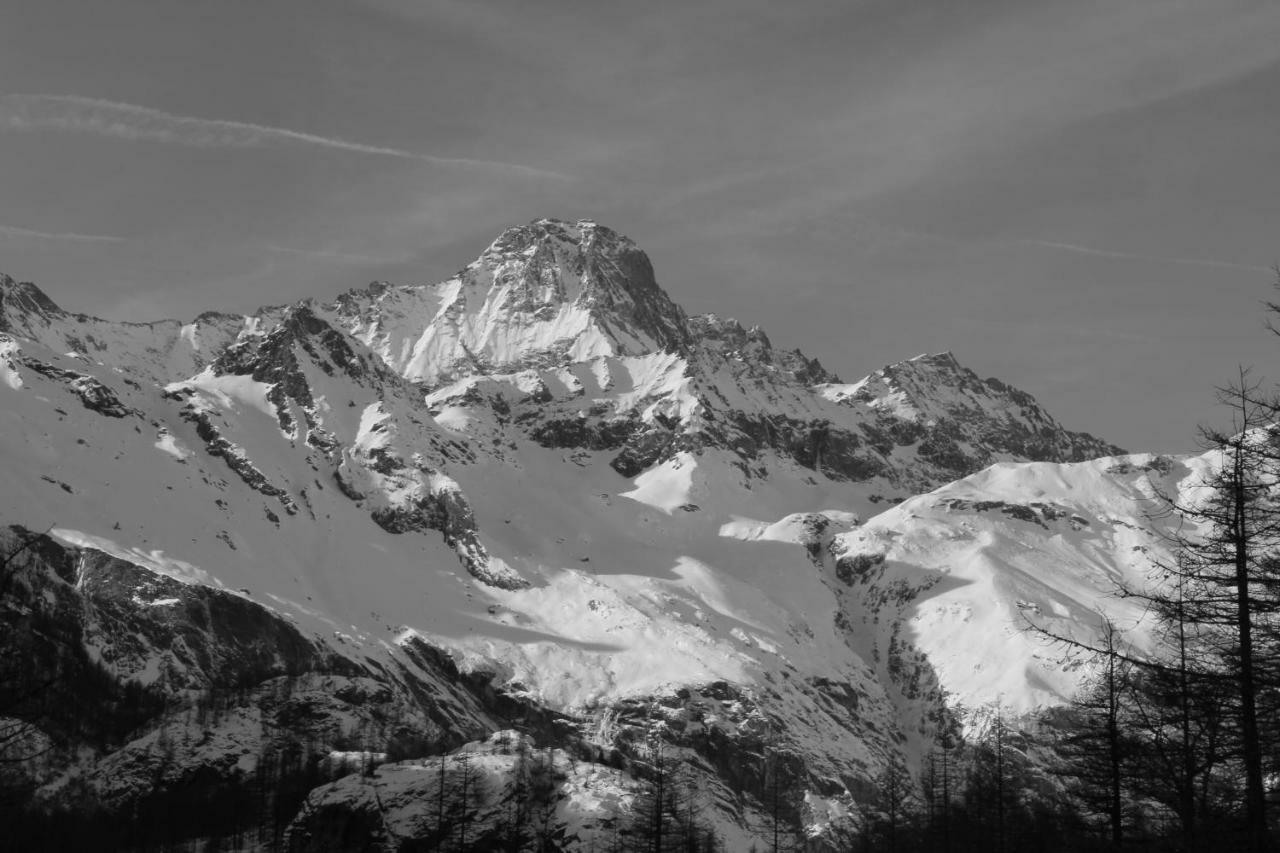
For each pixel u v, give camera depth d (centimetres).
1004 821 17375
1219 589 8050
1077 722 11444
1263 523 7831
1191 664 8612
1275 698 7888
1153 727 9219
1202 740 8838
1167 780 9256
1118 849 10175
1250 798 7888
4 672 8719
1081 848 11519
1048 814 15088
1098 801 10300
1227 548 8038
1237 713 7919
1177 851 9219
